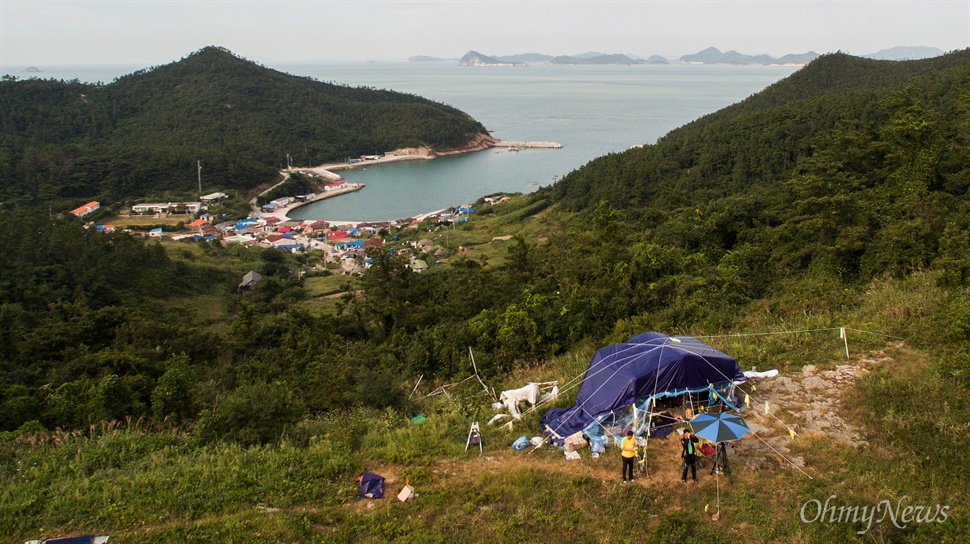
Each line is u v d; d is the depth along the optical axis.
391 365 26.27
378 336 34.56
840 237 24.34
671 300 25.28
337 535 10.65
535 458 13.28
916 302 18.02
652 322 22.91
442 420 16.11
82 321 32.91
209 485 12.23
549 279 33.09
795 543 10.02
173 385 16.83
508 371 22.89
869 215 25.34
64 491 11.90
